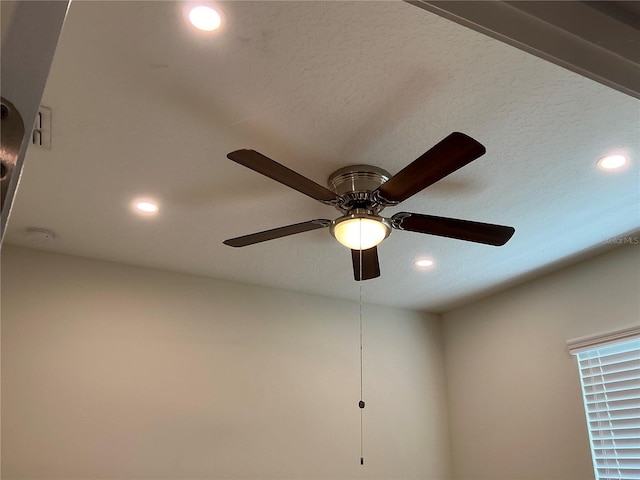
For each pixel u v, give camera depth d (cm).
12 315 288
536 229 276
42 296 298
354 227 216
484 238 218
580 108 182
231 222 269
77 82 171
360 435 362
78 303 306
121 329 313
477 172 221
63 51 157
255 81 170
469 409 383
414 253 304
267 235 222
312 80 169
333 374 369
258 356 348
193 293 341
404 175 184
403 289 370
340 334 383
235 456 319
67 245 298
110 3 140
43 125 191
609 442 289
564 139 200
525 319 353
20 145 48
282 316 365
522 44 75
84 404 290
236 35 152
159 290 331
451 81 169
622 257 298
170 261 321
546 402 327
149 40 154
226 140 201
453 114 185
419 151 206
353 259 248
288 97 177
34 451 272
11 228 277
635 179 227
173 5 142
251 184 232
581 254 310
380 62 161
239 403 331
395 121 189
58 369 290
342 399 366
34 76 50
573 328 319
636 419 278
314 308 379
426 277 346
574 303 321
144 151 208
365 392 376
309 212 258
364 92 174
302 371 359
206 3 141
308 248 300
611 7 73
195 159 214
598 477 291
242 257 314
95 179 229
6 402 273
